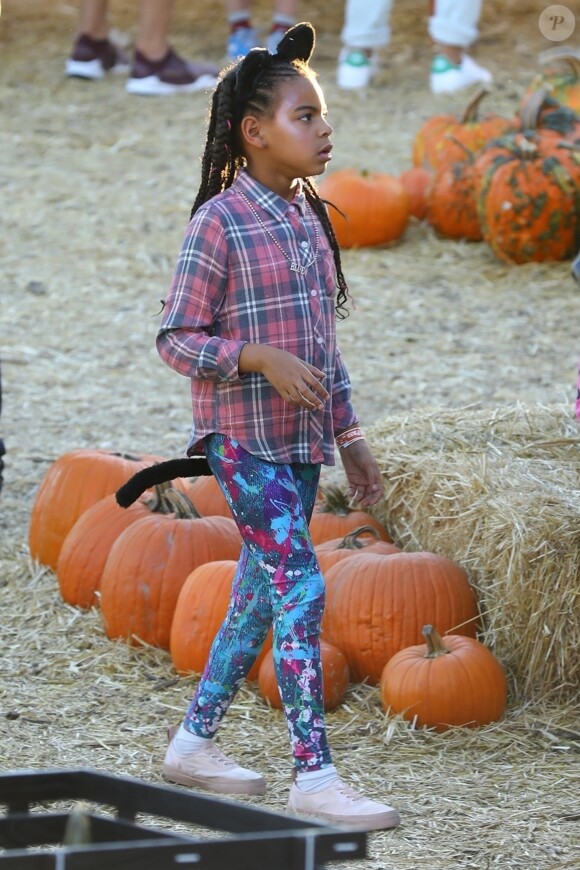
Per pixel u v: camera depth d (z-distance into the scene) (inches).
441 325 1145.4
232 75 462.6
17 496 838.5
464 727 559.2
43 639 654.5
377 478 504.7
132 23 2111.2
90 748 540.7
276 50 469.4
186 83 1822.1
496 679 568.7
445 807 490.0
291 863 307.6
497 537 605.3
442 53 1785.2
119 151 1626.5
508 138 1285.7
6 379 1045.8
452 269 1272.1
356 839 311.1
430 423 733.3
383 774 520.4
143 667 626.8
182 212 1439.5
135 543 649.6
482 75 1811.0
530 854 453.4
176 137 1667.1
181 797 339.3
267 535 463.5
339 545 646.5
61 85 1860.2
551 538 583.8
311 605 462.9
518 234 1246.3
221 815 336.2
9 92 1836.9
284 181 470.6
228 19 1969.7
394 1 2155.5
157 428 948.0
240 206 463.5
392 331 1134.4
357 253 1312.7
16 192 1498.5
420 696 558.3
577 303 1181.7
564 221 1242.6
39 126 1707.7
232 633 492.7
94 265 1307.8
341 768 524.7
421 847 455.5
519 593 587.8
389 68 1894.7
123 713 578.9
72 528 703.7
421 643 595.2
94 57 1884.8
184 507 668.1
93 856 294.8
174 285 460.8
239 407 462.3
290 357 444.1
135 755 535.8
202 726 499.8
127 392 1025.5
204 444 476.1
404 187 1348.4
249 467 463.5
